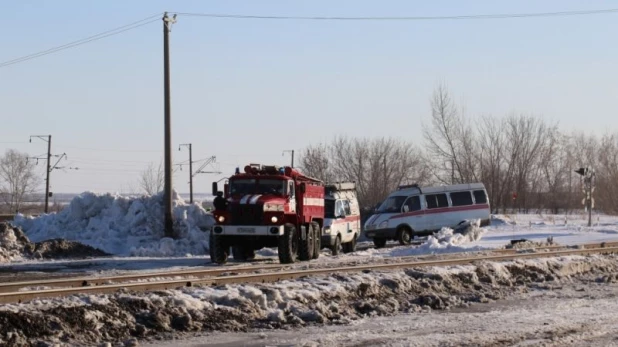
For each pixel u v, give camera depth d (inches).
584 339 949.2
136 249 2479.1
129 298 1023.6
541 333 986.1
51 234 2721.5
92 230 2721.5
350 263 1942.7
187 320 994.7
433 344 902.4
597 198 5910.4
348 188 2684.5
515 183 5442.9
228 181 2102.6
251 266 1865.2
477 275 1577.3
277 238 2042.3
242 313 1067.3
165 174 2637.8
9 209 7175.2
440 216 3006.9
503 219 3922.2
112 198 2819.9
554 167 5974.4
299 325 1045.8
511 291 1493.6
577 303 1317.7
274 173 2102.6
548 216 4862.2
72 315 927.7
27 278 1660.9
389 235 2935.5
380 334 974.4
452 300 1312.7
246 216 2021.4
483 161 5364.2
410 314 1178.6
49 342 867.4
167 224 2620.6
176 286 1232.8
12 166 7426.2
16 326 874.8
